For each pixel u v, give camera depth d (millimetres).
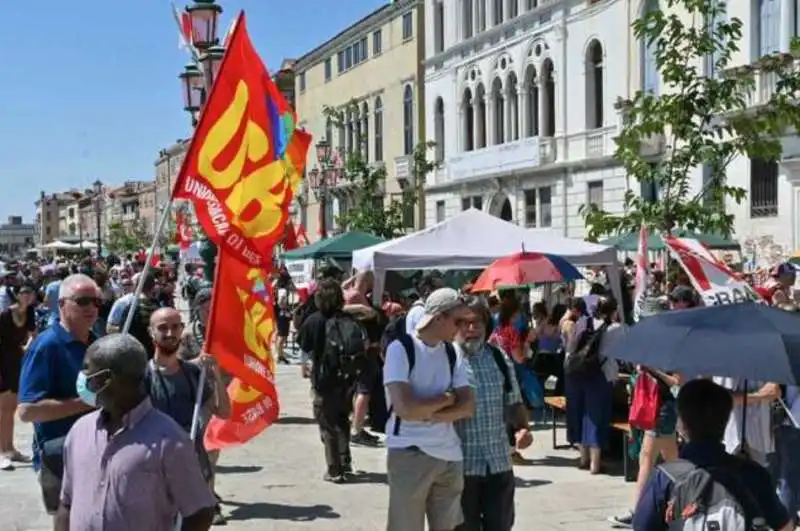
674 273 13289
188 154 5293
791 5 23500
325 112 46938
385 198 48438
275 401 6270
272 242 5641
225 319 5500
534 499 8797
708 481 3793
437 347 5551
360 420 11555
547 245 14008
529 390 11328
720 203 13062
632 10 29891
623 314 14312
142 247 87250
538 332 13602
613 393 10242
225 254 5430
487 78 39375
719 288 8680
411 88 46156
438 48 44156
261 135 5559
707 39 12523
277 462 10562
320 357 9539
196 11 12406
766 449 7117
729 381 6867
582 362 9828
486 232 14281
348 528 7840
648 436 7582
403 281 19766
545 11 34938
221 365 5504
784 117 12555
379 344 11531
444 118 43438
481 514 5875
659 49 12938
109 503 3596
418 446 5465
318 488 9273
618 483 9422
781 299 10516
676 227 13938
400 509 5504
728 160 12906
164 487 3662
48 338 5090
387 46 48656
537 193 36125
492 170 38375
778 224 23516
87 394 3898
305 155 7207
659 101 12531
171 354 5930
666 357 3848
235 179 5430
